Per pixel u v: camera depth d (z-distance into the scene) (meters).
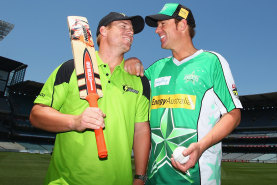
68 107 1.55
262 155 31.22
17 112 34.34
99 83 1.56
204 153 1.84
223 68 1.91
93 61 1.61
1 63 36.94
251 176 11.64
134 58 1.89
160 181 1.93
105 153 1.23
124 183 1.55
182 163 1.49
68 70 1.56
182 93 1.93
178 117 1.91
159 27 2.15
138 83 1.77
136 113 1.77
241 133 34.25
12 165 12.11
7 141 32.19
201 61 1.98
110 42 1.69
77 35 1.64
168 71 2.08
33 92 37.75
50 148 33.69
